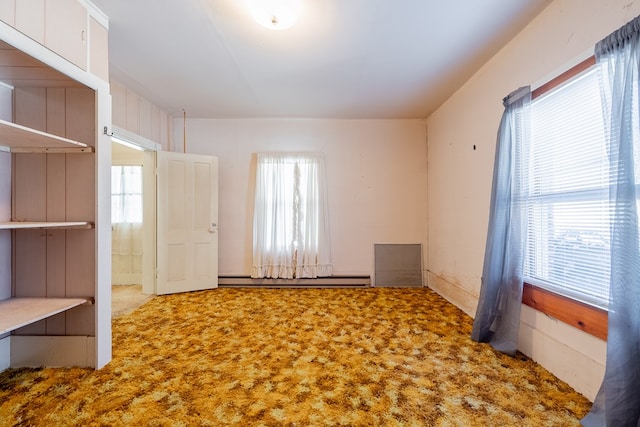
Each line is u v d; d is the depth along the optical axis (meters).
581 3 1.72
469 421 1.49
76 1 1.83
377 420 1.50
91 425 1.46
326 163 4.32
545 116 2.04
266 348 2.28
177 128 4.26
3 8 1.44
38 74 1.78
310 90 3.33
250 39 2.34
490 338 2.37
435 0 1.91
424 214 4.34
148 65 2.74
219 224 4.27
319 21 2.11
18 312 1.70
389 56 2.61
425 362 2.07
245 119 4.30
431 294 3.87
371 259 4.32
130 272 4.40
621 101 1.39
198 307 3.28
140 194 4.43
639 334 1.32
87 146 1.96
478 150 2.90
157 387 1.77
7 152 1.97
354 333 2.57
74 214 2.00
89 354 1.98
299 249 4.16
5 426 1.45
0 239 1.95
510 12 2.03
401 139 4.35
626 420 1.32
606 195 1.61
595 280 1.67
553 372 1.91
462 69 2.86
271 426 1.46
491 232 2.33
